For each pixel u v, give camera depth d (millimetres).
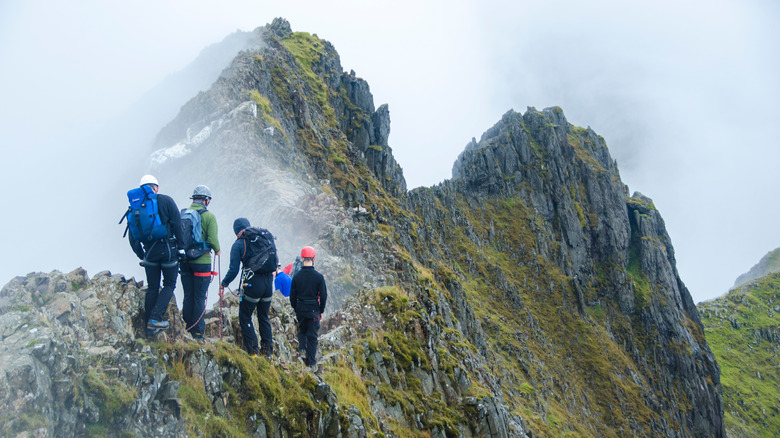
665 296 174500
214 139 48250
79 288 10297
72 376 8477
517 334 112562
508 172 178125
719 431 157125
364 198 55031
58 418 8000
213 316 12695
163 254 10070
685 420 146875
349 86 103188
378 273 29016
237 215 39156
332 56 105875
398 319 22172
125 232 10195
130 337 10008
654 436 122812
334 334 18547
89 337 9547
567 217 174250
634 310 167250
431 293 33344
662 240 196625
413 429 18094
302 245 29453
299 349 14250
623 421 119688
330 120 83000
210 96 54031
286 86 68688
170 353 10023
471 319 65500
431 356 22734
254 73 62125
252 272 11945
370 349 19172
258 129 50000
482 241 154125
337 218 31484
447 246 135375
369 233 33281
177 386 9602
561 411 91625
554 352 126562
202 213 11219
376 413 16547
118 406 8625
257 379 11180
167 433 9109
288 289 16609
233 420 10375
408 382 20359
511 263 152500
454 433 19938
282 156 50031
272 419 11039
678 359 159750
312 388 12445
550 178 180500
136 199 10008
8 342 8211
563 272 161875
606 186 188750
